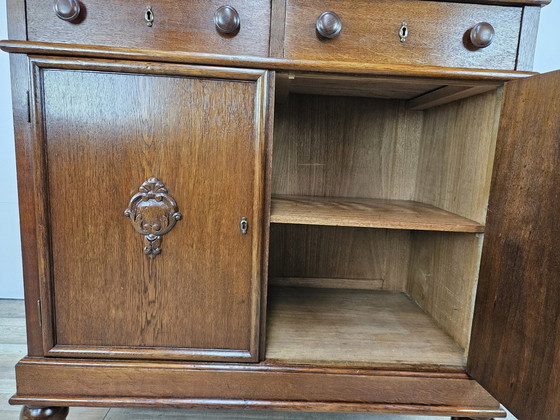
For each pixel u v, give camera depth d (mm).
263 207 693
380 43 665
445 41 670
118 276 697
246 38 650
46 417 723
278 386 734
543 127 567
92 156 659
